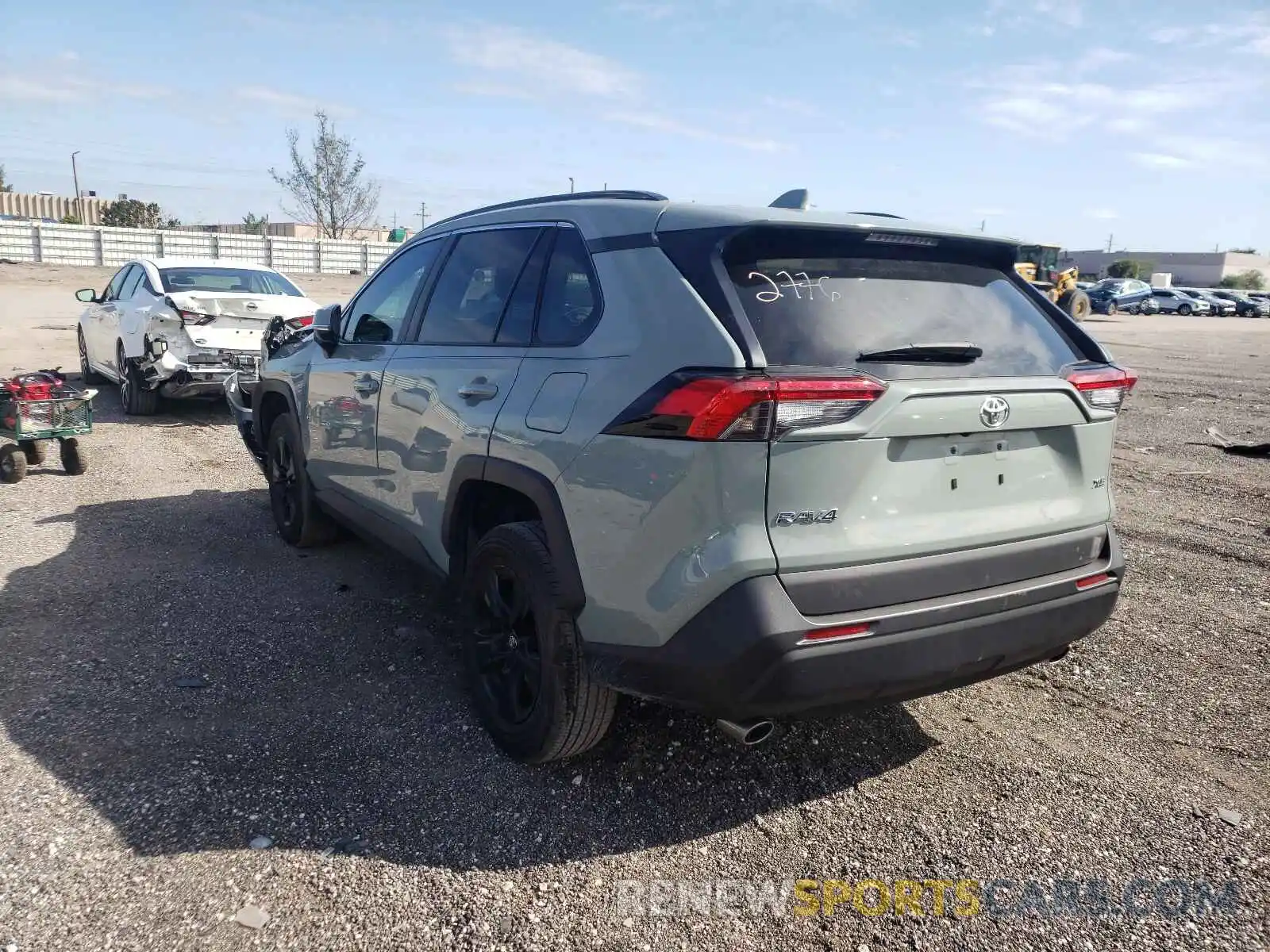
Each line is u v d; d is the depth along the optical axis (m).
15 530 5.75
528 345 3.30
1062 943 2.51
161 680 3.83
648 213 3.02
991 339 2.97
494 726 3.37
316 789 3.10
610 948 2.45
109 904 2.53
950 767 3.34
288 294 10.37
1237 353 22.44
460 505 3.57
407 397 3.95
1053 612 2.97
